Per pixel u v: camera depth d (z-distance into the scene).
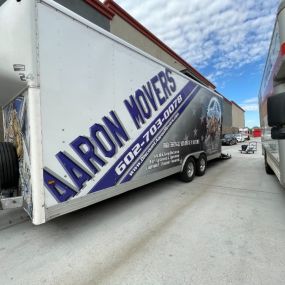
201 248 2.77
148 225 3.49
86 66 2.99
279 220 3.61
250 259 2.51
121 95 3.60
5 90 3.01
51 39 2.57
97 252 2.73
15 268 2.44
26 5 2.38
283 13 2.88
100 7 8.45
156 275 2.27
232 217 3.75
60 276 2.29
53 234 3.23
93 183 3.12
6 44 2.66
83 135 2.97
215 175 7.35
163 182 6.35
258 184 6.09
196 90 6.43
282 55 2.86
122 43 3.61
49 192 2.59
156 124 4.55
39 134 2.49
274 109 1.95
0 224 3.60
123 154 3.67
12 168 3.09
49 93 2.57
